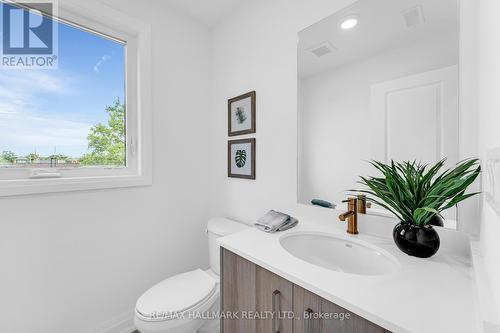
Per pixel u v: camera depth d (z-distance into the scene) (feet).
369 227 3.46
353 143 3.57
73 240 4.13
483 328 1.26
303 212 4.20
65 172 4.17
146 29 4.92
